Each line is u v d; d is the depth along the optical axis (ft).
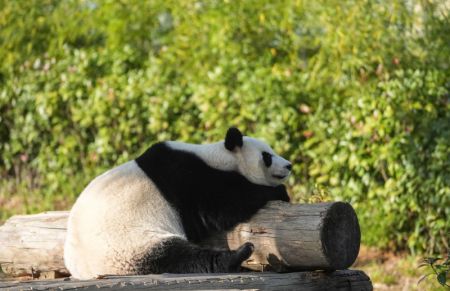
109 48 126.21
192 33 119.14
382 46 102.01
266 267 60.08
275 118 105.40
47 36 132.46
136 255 58.18
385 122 97.55
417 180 95.40
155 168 62.28
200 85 112.47
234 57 113.29
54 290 45.68
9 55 127.95
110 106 118.21
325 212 57.00
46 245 67.92
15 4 132.16
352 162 99.45
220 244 61.77
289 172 66.69
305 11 111.96
